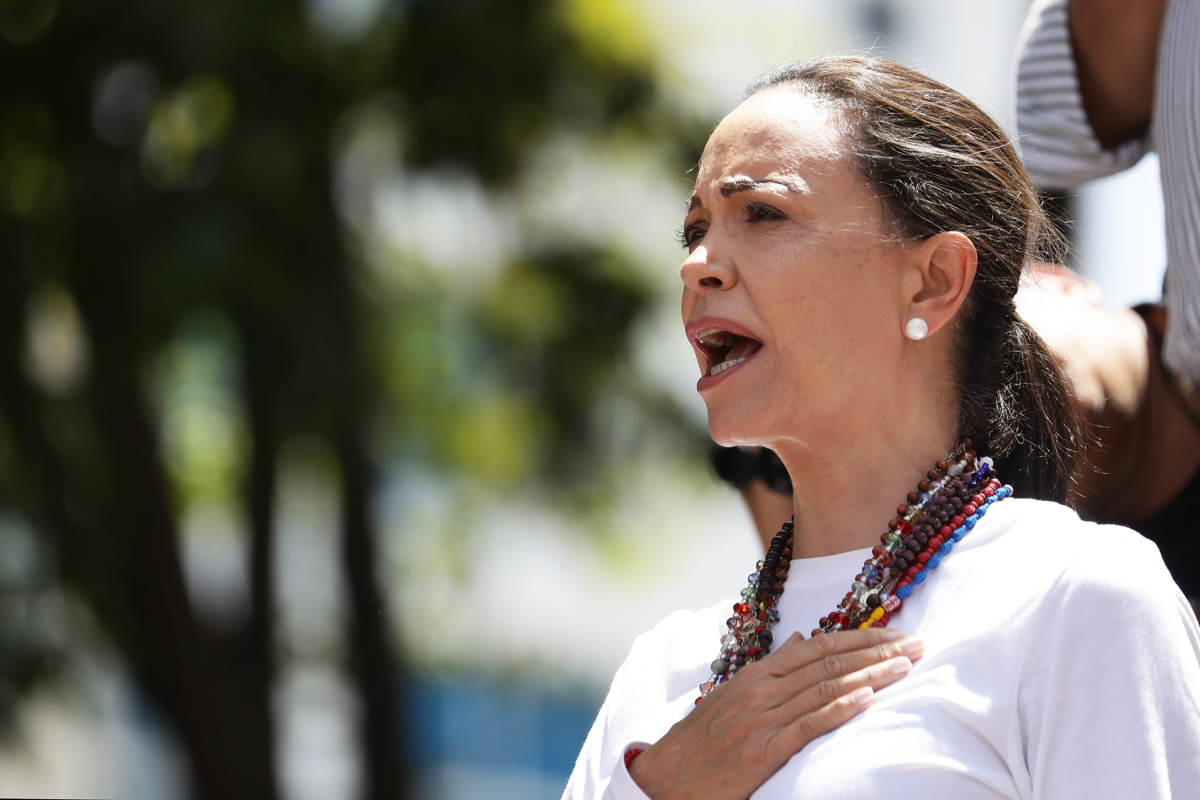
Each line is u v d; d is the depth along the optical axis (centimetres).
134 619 2069
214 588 2641
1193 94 645
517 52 2098
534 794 4444
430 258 2425
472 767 4450
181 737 2166
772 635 593
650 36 2428
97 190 1797
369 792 2267
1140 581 511
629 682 633
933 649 528
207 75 1825
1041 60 766
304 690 2473
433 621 2794
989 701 507
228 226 1756
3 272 1880
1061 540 533
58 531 1948
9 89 1883
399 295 2352
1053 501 607
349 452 2153
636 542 2797
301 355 1812
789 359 570
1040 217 636
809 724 524
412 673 2598
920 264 577
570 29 2233
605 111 2300
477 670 3216
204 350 2064
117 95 1869
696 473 2477
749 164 582
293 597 2522
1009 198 604
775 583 607
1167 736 491
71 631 1980
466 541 2717
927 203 577
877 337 573
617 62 2305
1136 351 735
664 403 2400
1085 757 490
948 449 588
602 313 2370
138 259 1762
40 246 1873
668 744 559
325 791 2952
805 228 571
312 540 2667
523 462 2519
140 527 2077
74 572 1961
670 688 619
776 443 588
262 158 1791
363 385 1917
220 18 1814
